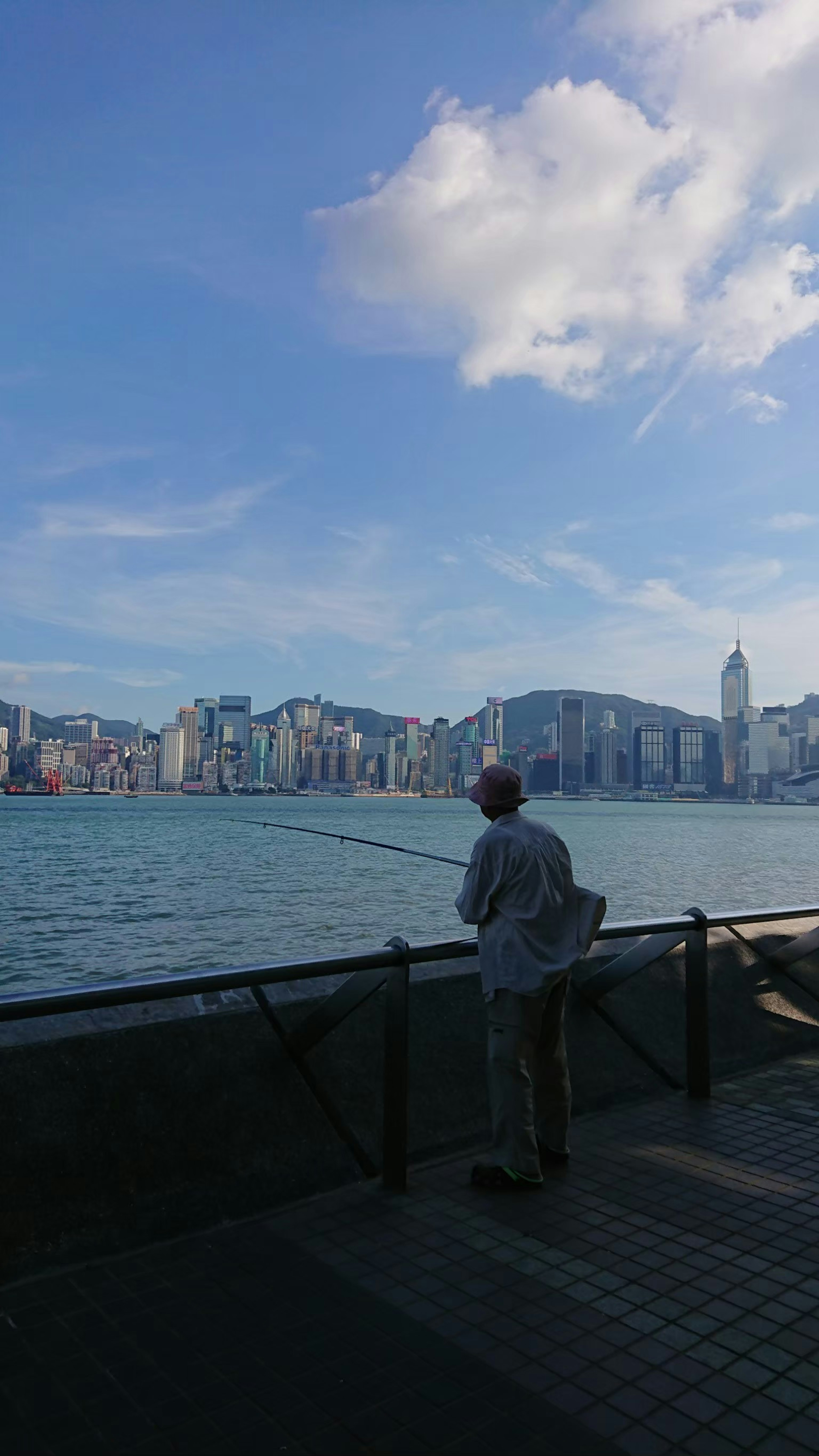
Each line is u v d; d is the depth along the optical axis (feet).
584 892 13.91
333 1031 14.53
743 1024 20.15
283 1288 10.18
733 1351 9.08
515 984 13.05
